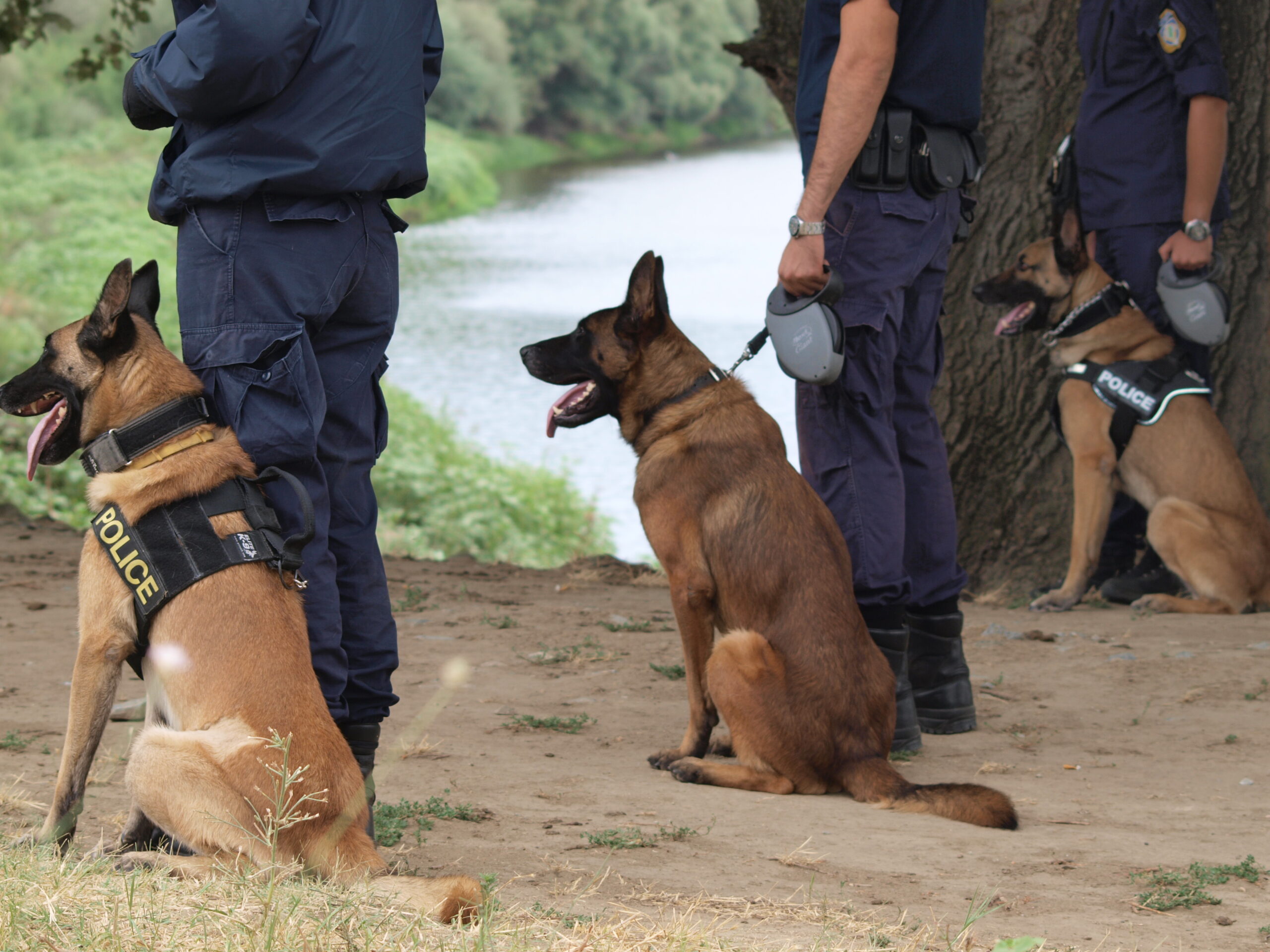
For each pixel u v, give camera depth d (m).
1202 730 4.93
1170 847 3.58
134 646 3.08
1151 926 2.93
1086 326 7.40
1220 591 7.16
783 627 4.27
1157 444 7.25
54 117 36.50
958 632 5.03
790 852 3.47
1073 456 7.65
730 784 4.22
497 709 5.19
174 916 2.47
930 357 4.95
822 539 4.38
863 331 4.57
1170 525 7.19
